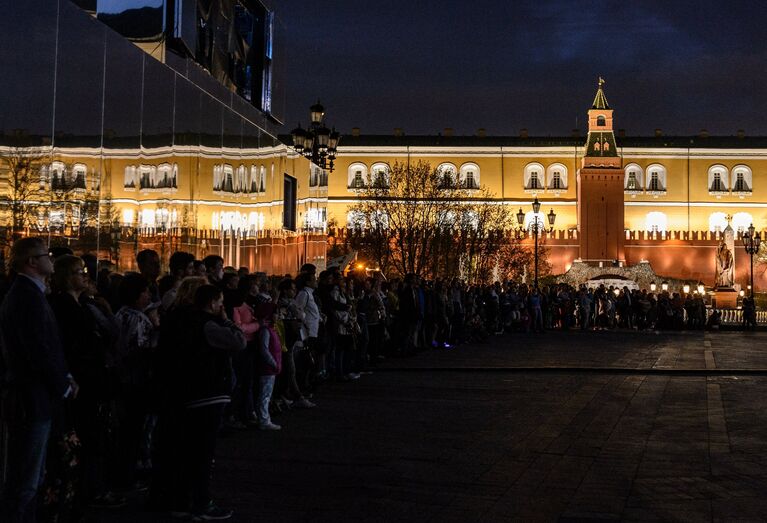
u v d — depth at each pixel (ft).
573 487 26.25
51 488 20.15
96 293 27.71
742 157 334.44
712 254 316.81
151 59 40.42
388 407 43.11
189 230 45.34
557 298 127.65
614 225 314.55
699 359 72.33
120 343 26.27
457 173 332.60
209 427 22.85
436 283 84.43
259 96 66.03
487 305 104.99
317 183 76.64
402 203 186.70
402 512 23.22
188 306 23.66
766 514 23.27
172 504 23.67
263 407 36.19
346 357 55.21
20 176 29.35
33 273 19.89
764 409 43.34
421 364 65.98
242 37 63.36
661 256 317.22
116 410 25.94
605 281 246.27
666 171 335.26
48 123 31.19
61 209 32.09
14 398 19.47
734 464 29.76
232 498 24.72
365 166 335.06
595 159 318.65
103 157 35.53
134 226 38.55
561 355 75.46
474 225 217.56
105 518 23.17
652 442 33.81
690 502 24.54
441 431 36.01
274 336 36.35
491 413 41.24
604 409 42.93
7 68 28.60
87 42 34.22
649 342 95.81
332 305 51.88
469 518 22.67
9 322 19.47
